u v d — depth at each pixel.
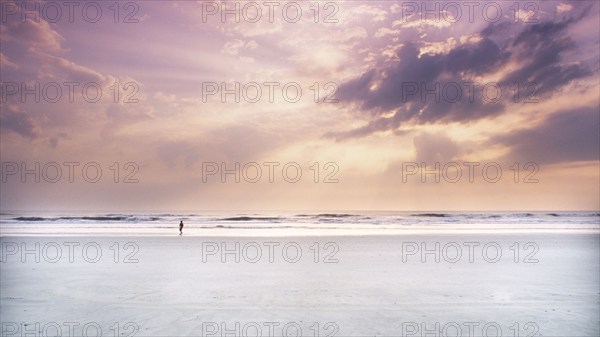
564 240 23.62
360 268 13.69
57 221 52.91
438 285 10.75
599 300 9.11
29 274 12.73
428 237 26.02
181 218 61.94
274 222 53.72
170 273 12.82
